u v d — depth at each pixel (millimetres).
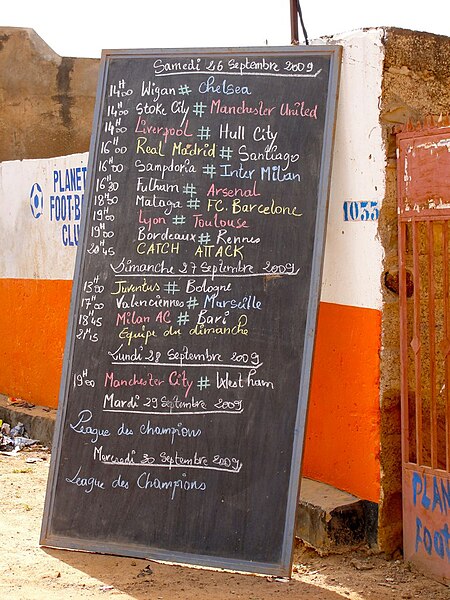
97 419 4641
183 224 4656
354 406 4574
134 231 4746
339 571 4285
